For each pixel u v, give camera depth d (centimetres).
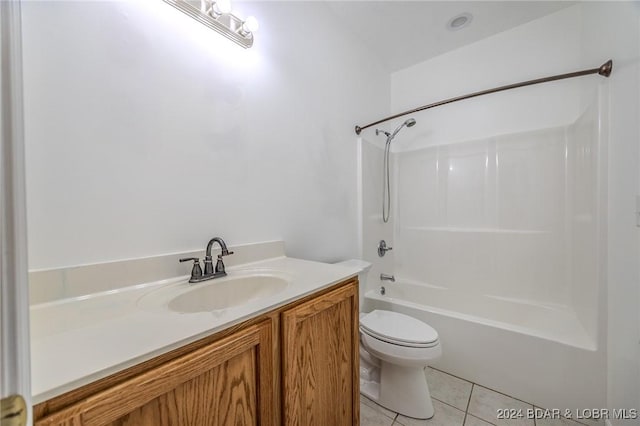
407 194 244
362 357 154
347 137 190
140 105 86
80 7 74
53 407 37
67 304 68
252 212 122
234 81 114
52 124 69
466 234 212
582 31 168
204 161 103
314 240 158
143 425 45
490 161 204
